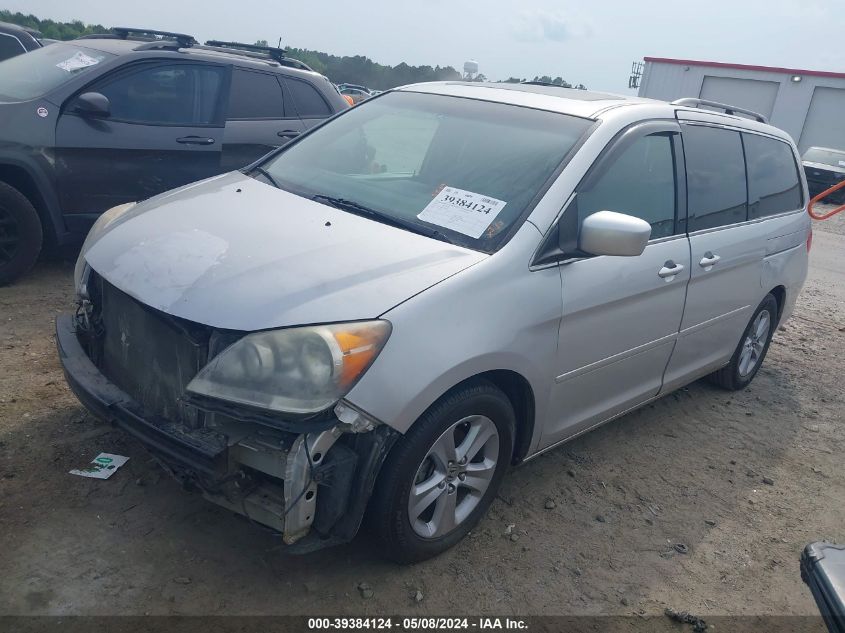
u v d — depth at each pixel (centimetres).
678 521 365
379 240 293
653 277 367
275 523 246
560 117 361
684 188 402
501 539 327
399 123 390
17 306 514
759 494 403
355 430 245
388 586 287
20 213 536
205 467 246
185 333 257
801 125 2773
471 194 326
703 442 455
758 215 482
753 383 570
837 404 548
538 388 316
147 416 268
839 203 1839
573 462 404
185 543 293
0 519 291
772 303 528
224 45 751
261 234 294
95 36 682
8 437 345
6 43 897
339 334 244
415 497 279
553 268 312
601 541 338
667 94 3102
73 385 294
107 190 582
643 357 386
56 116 550
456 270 280
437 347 262
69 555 278
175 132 609
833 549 224
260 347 242
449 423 279
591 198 336
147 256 288
